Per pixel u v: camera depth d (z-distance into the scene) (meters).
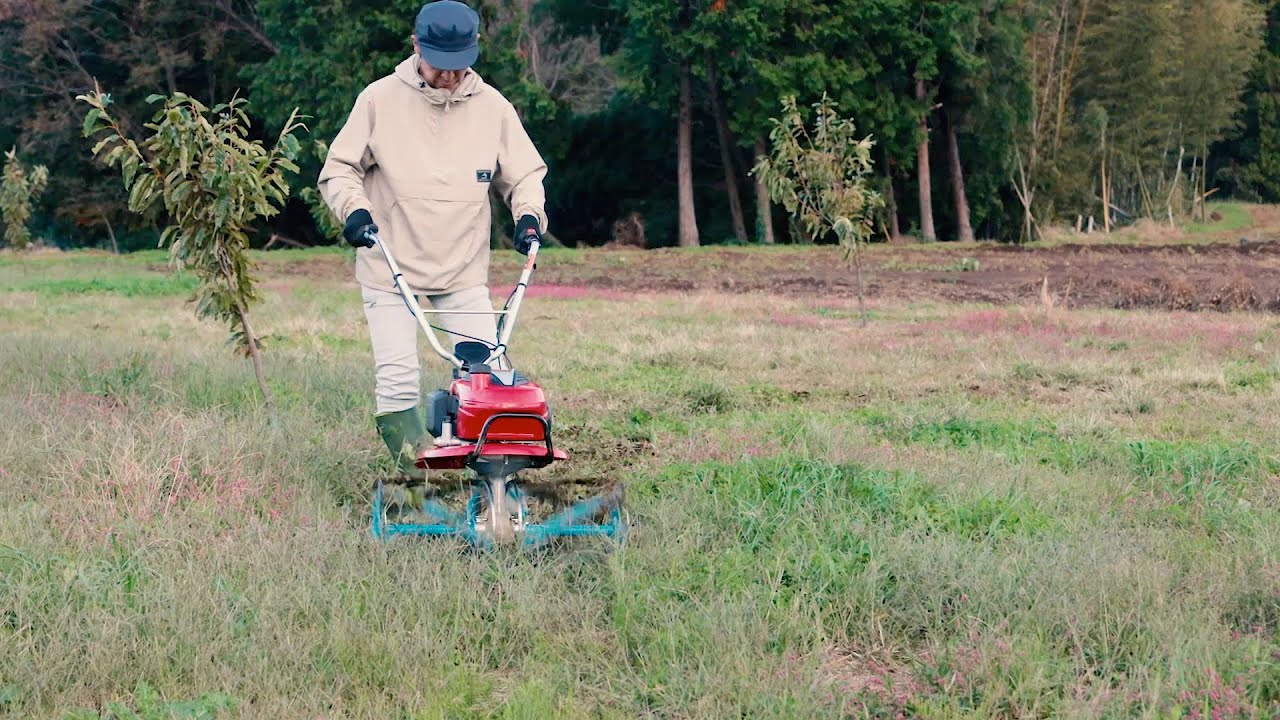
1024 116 46.28
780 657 4.65
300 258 38.78
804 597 5.22
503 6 44.41
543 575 5.39
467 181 6.67
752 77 41.75
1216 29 58.97
